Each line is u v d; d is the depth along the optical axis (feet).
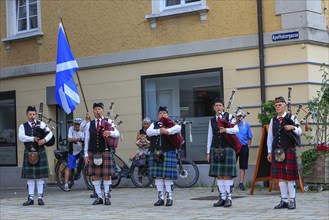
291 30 41.65
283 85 41.96
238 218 27.61
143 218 28.73
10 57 56.95
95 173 35.14
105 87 50.57
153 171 33.60
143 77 48.47
